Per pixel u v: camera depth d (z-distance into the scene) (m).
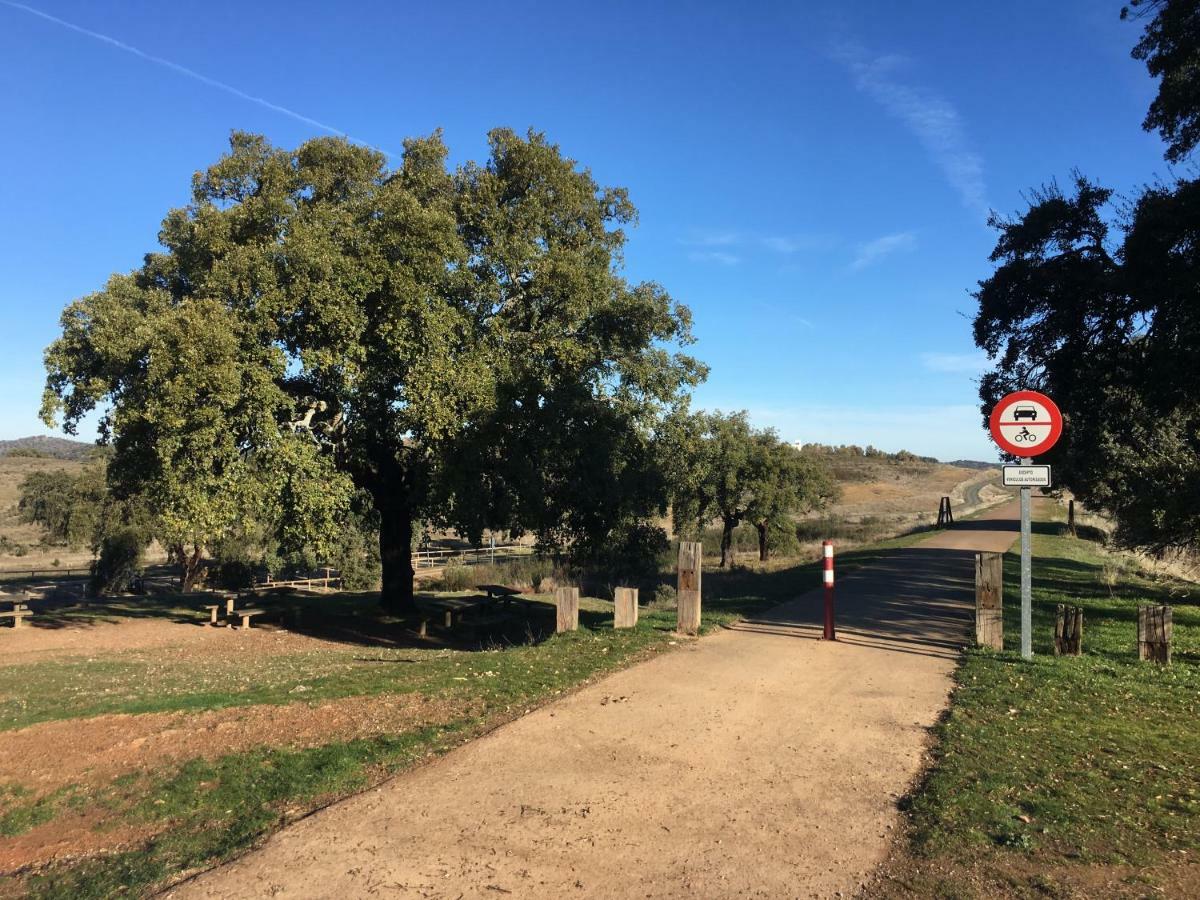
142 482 15.09
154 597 24.95
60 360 13.70
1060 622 8.89
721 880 3.84
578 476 17.23
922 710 6.70
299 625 18.58
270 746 6.17
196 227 13.95
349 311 12.86
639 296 17.88
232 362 12.12
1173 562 21.62
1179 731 6.07
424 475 17.52
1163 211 12.37
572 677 7.83
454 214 15.85
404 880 3.85
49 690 9.85
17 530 58.69
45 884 4.17
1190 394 13.69
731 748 5.75
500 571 31.67
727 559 34.69
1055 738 5.89
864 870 3.93
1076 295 14.64
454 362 14.23
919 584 15.99
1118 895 3.64
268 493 13.41
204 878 3.94
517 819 4.54
